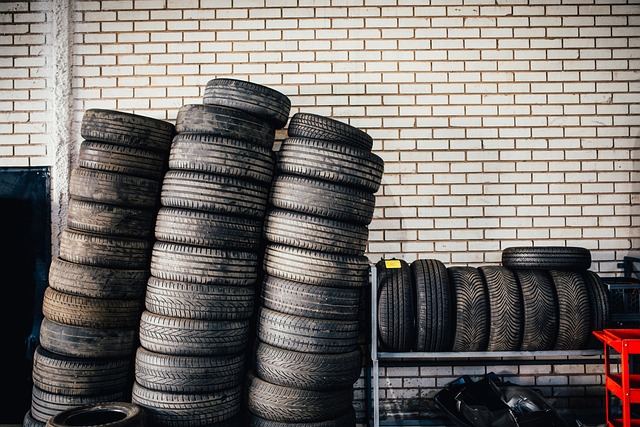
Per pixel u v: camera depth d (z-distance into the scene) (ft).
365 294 11.29
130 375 10.54
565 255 10.64
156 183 10.74
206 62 12.50
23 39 12.57
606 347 9.95
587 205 12.51
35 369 10.07
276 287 9.89
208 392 9.52
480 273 10.48
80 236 10.07
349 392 10.33
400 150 12.48
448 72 12.54
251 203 10.03
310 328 9.64
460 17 12.59
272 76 12.48
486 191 12.48
